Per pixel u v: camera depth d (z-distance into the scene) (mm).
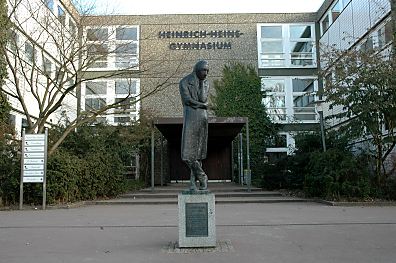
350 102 16250
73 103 28656
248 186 20000
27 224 10609
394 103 15383
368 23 22828
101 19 20344
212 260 6387
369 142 17438
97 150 19594
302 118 30969
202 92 7629
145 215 12555
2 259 6645
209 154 28344
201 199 7320
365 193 15812
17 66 19922
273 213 12602
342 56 16891
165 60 27812
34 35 22000
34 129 17531
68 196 16109
